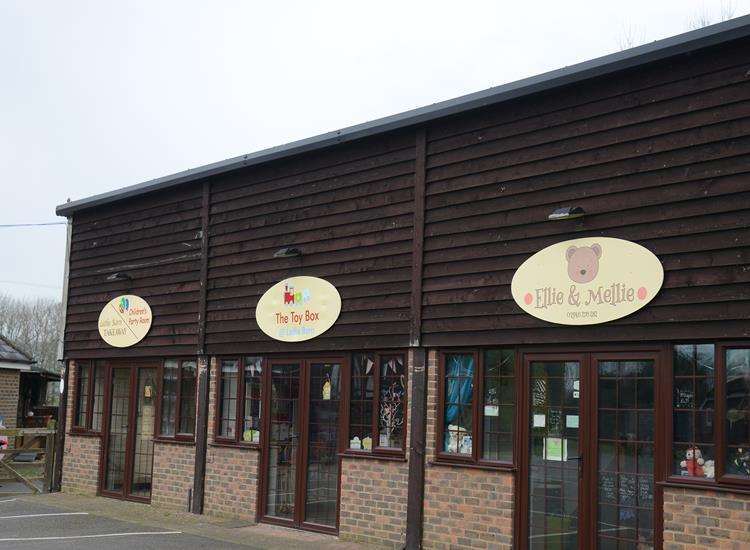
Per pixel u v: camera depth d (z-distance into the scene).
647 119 7.75
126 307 13.41
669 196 7.54
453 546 8.73
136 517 11.52
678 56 7.52
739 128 7.17
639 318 7.61
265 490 10.94
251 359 11.48
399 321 9.52
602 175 8.01
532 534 8.20
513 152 8.72
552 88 8.31
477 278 8.85
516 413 8.41
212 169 11.97
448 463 8.87
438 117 9.23
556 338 8.15
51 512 11.98
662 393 7.44
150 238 13.23
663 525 7.26
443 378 9.11
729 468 7.01
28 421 25.64
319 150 10.70
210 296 12.05
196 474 11.86
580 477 7.89
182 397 12.42
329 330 10.29
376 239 9.91
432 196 9.37
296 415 10.73
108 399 13.67
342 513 9.86
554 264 8.23
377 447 9.62
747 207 7.07
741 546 6.81
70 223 14.81
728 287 7.10
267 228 11.34
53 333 58.12
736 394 7.05
